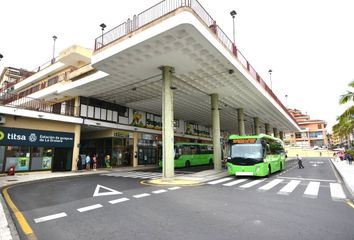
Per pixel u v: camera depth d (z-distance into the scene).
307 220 6.13
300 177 16.86
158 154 32.47
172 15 12.36
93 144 28.92
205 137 45.09
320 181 14.48
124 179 15.81
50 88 25.02
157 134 32.72
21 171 18.31
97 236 5.04
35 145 19.28
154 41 13.47
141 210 7.23
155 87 21.72
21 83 36.44
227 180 15.20
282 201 8.52
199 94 24.25
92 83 20.31
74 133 22.52
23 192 10.68
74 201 8.62
